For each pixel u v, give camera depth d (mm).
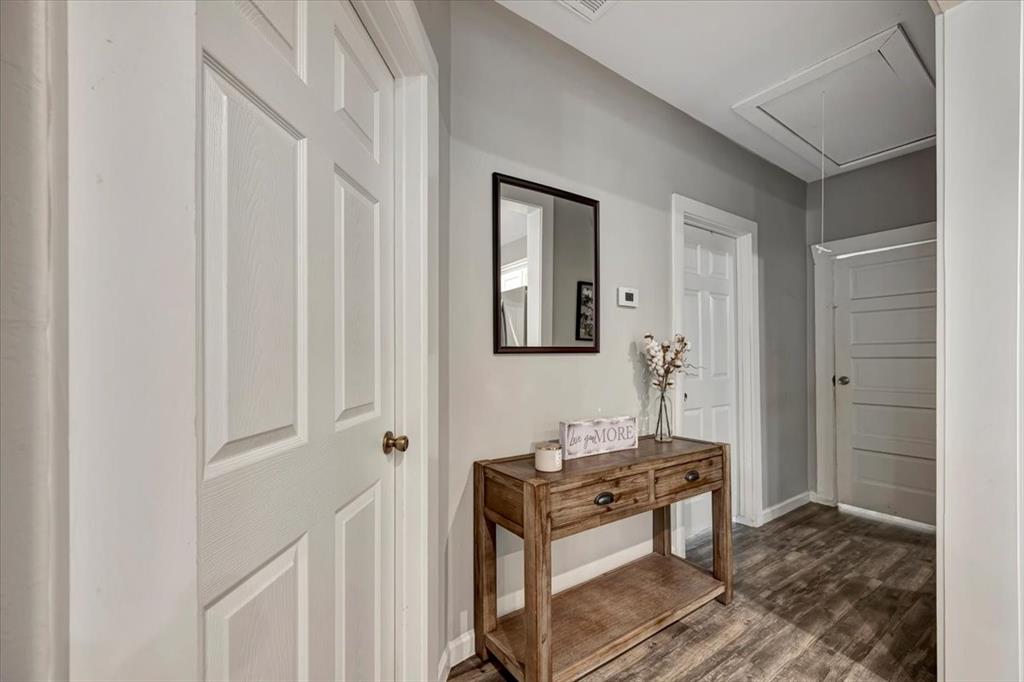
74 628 397
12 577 357
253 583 671
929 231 2979
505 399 1814
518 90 1867
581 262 2084
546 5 1760
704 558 2531
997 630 1271
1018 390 1250
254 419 678
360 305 1068
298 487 792
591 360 2131
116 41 427
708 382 2934
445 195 1582
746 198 3062
